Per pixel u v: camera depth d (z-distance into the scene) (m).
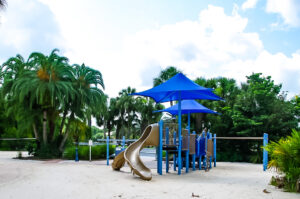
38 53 18.88
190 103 15.83
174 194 6.72
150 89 11.77
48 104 19.12
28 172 10.67
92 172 10.82
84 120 20.53
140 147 10.42
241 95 21.30
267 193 6.92
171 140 11.20
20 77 18.66
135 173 9.38
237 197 6.43
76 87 19.58
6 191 6.91
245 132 19.41
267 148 8.54
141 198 6.25
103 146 19.72
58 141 20.45
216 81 25.14
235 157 20.03
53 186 7.62
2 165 13.55
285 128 19.30
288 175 7.38
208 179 9.60
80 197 6.34
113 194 6.65
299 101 20.61
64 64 19.17
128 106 53.53
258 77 21.62
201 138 12.67
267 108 19.75
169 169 12.90
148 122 51.12
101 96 20.55
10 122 33.38
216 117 21.81
